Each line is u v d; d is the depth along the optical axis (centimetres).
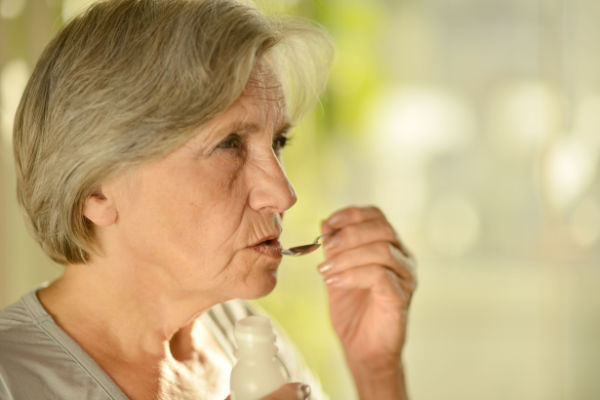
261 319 57
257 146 60
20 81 112
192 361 70
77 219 60
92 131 56
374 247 78
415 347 316
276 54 73
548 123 276
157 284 62
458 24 315
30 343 59
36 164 61
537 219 313
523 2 303
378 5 290
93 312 63
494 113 316
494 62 314
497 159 319
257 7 64
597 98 267
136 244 59
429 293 337
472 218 328
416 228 331
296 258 227
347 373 263
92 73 56
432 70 319
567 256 277
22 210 65
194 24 56
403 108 320
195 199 57
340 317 85
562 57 271
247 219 59
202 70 54
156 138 55
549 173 276
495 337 317
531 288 321
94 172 57
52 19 113
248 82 58
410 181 326
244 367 54
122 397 59
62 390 57
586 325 280
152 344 65
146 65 55
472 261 331
